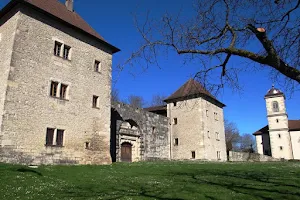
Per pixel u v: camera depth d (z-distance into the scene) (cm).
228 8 614
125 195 924
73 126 1875
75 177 1305
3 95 1531
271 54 518
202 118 3275
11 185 1019
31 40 1709
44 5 1905
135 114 2906
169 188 1071
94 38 2150
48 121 1714
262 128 5794
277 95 5312
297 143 5025
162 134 3334
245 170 1819
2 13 1772
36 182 1112
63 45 1911
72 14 2203
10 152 1483
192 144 3275
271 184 1175
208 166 2127
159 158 3189
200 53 629
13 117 1530
